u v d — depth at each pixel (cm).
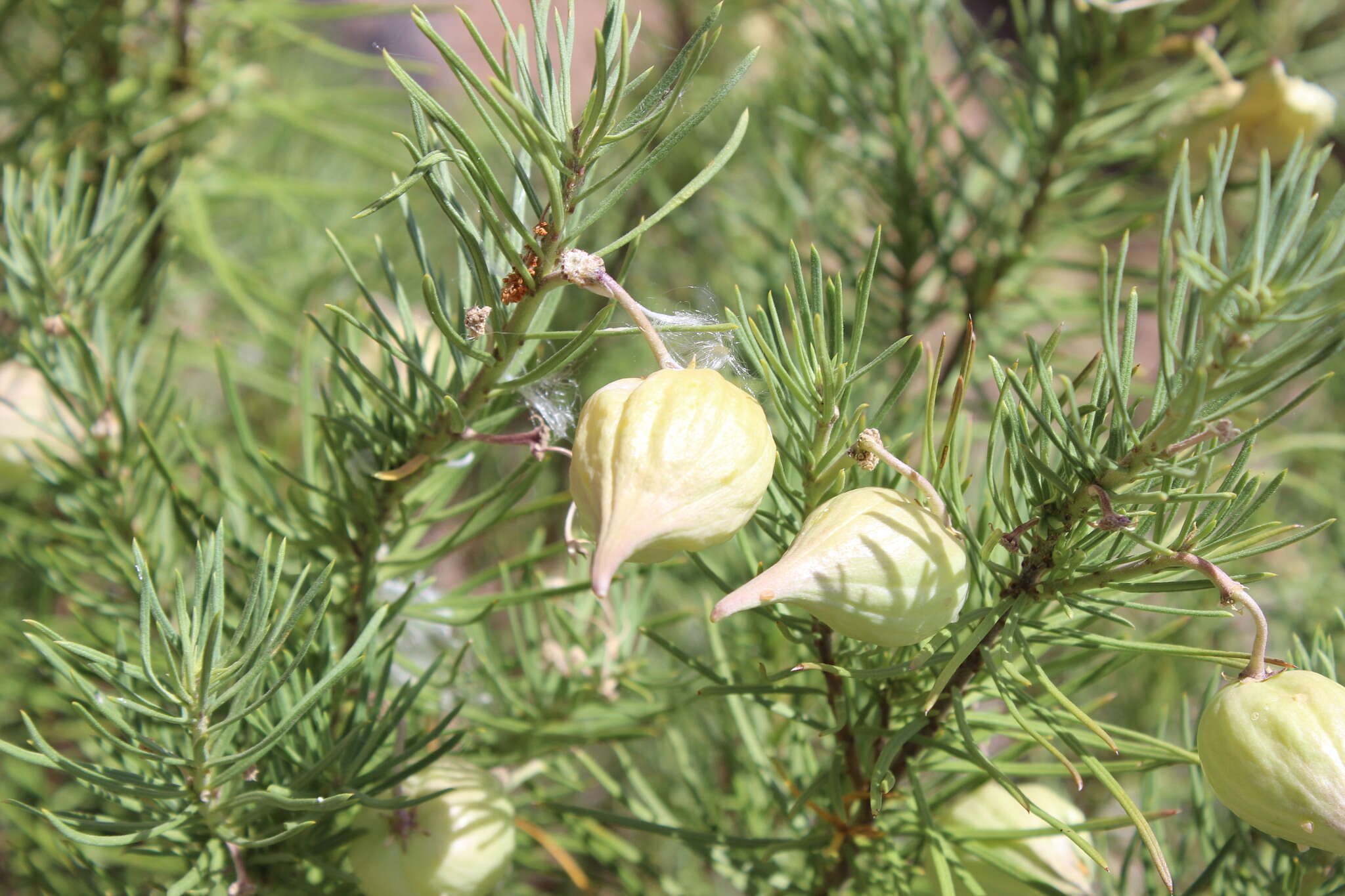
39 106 70
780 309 76
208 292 88
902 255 71
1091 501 45
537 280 45
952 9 73
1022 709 49
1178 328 45
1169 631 50
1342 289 44
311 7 72
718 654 54
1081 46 65
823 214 76
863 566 44
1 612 69
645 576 59
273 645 45
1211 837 53
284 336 71
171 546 56
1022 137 68
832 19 72
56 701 65
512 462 87
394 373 50
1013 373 45
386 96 83
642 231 45
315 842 49
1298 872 49
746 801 59
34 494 68
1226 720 44
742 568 65
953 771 51
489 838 49
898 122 69
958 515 46
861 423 47
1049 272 88
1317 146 78
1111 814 71
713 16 43
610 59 45
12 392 62
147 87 72
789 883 53
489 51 43
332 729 51
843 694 48
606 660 56
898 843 54
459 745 54
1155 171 67
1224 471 46
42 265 54
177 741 51
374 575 52
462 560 90
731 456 43
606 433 43
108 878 53
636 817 55
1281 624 79
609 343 85
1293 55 90
